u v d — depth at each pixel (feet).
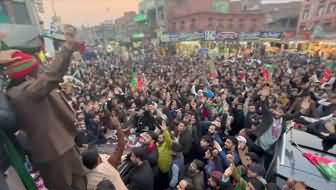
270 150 17.07
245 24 202.28
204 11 187.73
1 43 5.55
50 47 80.84
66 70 5.14
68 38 5.05
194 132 19.57
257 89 33.53
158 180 16.47
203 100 28.76
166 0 211.41
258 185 12.59
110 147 19.30
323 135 13.60
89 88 49.24
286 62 79.00
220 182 13.51
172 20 214.07
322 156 12.21
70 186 6.15
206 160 17.12
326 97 29.71
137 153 13.21
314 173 11.51
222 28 196.65
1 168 5.19
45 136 5.40
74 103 30.37
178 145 16.85
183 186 12.17
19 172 5.53
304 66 70.85
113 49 151.33
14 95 5.07
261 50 116.88
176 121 23.89
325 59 88.07
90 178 7.46
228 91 37.06
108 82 53.11
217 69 63.98
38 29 81.51
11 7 73.10
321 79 47.47
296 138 14.06
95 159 7.77
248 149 18.11
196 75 56.24
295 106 26.35
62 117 5.79
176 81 48.60
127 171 13.23
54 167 5.81
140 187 12.67
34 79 5.21
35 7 82.48
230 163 14.07
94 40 190.29
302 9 178.29
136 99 34.35
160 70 74.08
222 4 203.72
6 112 4.91
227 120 24.00
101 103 33.01
